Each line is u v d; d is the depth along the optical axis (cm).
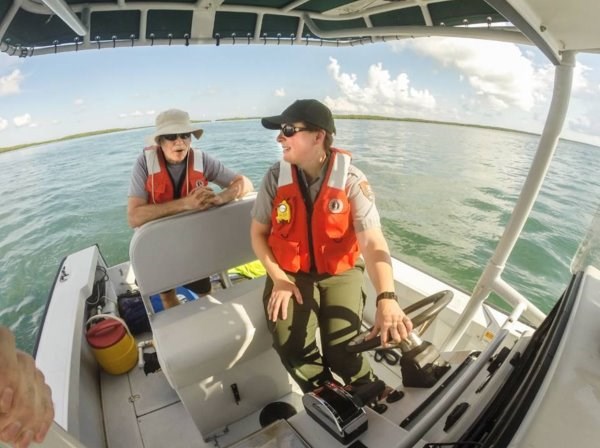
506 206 777
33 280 909
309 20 223
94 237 1097
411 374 122
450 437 74
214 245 190
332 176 156
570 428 55
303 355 160
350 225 160
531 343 91
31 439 39
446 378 117
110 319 228
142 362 227
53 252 1037
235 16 221
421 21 205
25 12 175
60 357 183
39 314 772
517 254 537
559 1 94
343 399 99
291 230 161
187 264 185
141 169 212
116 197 1383
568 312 82
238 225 195
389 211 784
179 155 203
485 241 665
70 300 230
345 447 95
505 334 111
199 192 186
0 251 1050
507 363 90
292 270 165
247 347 173
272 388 196
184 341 163
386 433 96
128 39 216
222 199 191
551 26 113
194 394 172
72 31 204
